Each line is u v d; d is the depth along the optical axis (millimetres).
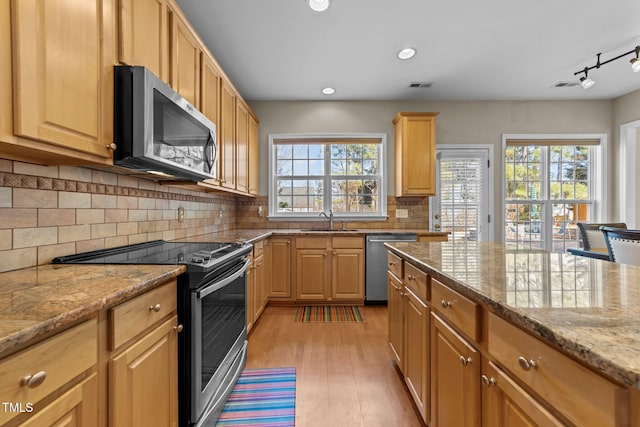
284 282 3359
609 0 2111
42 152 954
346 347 2340
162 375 1090
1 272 1045
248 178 3311
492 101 3949
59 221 1274
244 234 2943
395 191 3898
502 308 717
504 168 3949
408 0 2090
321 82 3377
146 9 1397
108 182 1574
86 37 1036
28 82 826
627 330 557
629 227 3799
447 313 1118
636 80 3404
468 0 2100
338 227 3914
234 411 1593
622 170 3836
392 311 1993
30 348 579
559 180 4047
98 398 787
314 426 1482
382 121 3916
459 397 1023
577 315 639
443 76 3248
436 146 3936
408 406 1628
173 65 1638
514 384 725
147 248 1763
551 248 4023
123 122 1200
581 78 3098
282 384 1837
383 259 3369
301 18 2268
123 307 861
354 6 2141
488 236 3928
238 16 2238
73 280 952
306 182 4012
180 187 2363
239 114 2926
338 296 3365
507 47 2701
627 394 447
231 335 1727
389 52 2760
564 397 562
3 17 772
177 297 1228
